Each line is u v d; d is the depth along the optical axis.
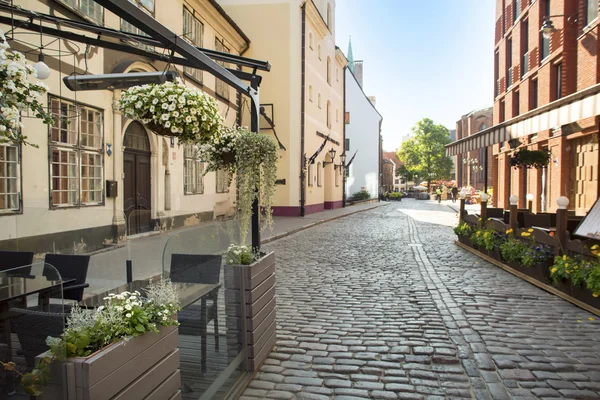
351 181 48.53
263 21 23.05
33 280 1.88
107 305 2.21
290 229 15.77
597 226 6.50
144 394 2.14
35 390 1.79
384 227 17.83
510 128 9.86
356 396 3.35
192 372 2.88
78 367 1.77
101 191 9.70
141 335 2.14
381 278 7.57
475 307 5.68
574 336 4.57
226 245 3.64
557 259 6.29
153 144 12.21
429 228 17.36
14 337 1.84
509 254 7.91
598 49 14.16
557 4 17.12
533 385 3.49
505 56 24.19
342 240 13.30
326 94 29.47
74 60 8.58
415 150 73.19
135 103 3.46
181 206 13.64
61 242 8.20
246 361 3.65
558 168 16.58
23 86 2.51
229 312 3.43
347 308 5.70
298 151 23.05
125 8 2.42
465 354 4.10
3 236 7.06
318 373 3.73
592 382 3.54
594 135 14.22
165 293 2.50
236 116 19.64
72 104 8.73
